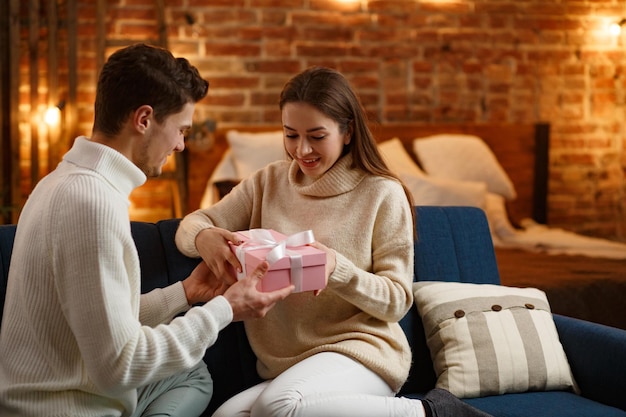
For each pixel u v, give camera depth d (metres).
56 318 1.36
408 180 4.19
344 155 1.92
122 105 1.42
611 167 5.20
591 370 1.96
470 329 1.98
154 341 1.36
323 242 1.85
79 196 1.33
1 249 1.74
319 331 1.83
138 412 1.64
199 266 1.76
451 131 4.76
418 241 2.17
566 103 5.07
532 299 2.11
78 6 4.25
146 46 1.46
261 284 1.53
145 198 4.39
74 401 1.40
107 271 1.32
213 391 1.90
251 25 4.51
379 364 1.74
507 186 4.57
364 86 4.73
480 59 4.89
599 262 3.54
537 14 4.96
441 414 1.66
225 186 3.92
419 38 4.79
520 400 1.89
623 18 5.10
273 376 1.84
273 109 4.57
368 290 1.73
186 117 1.49
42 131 4.22
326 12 4.62
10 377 1.40
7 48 4.16
